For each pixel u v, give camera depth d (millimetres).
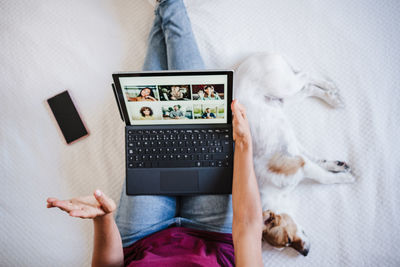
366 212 900
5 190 966
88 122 999
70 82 1012
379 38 974
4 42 1019
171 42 899
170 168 830
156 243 768
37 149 987
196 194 829
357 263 877
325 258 889
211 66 998
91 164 981
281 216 896
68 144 987
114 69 1019
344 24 986
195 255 694
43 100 1005
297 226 888
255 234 700
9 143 988
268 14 1006
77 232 946
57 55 1020
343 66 972
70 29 1027
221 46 1000
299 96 964
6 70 1012
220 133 824
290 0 1005
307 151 944
